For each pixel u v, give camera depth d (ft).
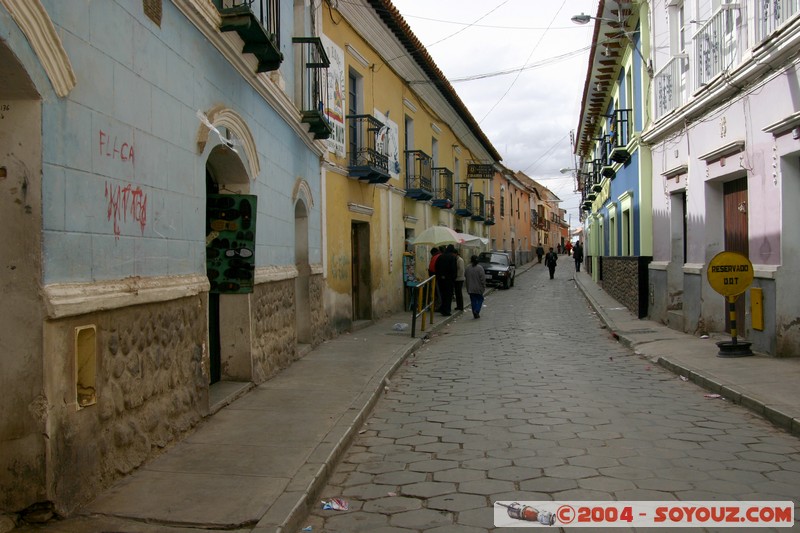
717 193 37.68
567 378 29.07
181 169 18.78
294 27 35.86
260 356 26.61
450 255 57.82
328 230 41.50
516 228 170.30
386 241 55.83
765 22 29.07
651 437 19.17
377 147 50.85
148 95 16.57
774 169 29.12
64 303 12.33
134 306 15.42
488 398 25.14
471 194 97.55
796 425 19.15
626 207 61.21
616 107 66.18
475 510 13.93
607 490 14.84
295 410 21.86
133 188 15.65
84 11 13.43
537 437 19.38
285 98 30.19
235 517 12.80
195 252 19.84
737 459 17.02
